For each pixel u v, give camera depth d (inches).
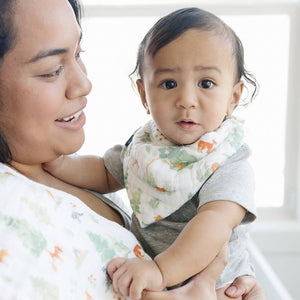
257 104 80.7
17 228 21.7
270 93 80.1
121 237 28.2
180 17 33.7
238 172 31.9
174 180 31.8
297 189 82.4
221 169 32.1
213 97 32.5
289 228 78.8
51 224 23.5
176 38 32.6
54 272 21.7
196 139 33.2
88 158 37.1
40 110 25.7
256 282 34.2
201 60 32.1
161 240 33.0
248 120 81.4
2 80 24.8
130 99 79.0
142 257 28.8
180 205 32.0
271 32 77.7
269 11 76.6
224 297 32.0
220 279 32.7
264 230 78.7
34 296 20.2
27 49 24.3
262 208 83.4
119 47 77.1
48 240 22.6
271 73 79.4
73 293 22.4
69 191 33.0
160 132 35.0
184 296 26.7
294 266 79.2
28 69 24.8
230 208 29.9
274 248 78.9
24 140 26.8
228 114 36.4
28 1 24.2
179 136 33.1
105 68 77.8
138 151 34.0
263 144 82.1
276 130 81.6
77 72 26.9
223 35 33.3
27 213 22.6
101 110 79.4
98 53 77.2
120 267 25.5
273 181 83.0
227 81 33.5
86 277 23.8
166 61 32.7
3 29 23.7
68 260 23.0
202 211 30.0
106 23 76.3
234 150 32.9
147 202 33.1
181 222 33.2
